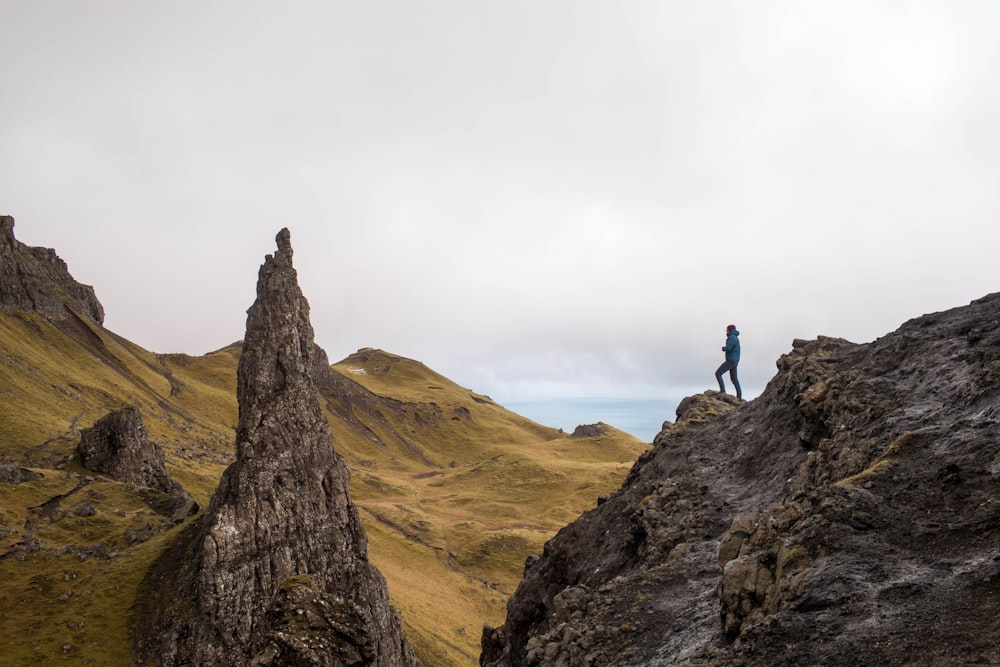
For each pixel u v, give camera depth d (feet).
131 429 389.19
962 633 40.22
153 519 306.76
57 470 358.23
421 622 330.95
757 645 45.85
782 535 56.44
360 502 586.45
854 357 93.15
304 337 284.82
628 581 72.38
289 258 294.66
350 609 69.67
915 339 83.76
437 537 510.99
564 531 106.83
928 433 60.80
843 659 41.93
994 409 59.82
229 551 233.55
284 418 264.31
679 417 131.54
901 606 44.24
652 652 57.93
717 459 98.78
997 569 43.75
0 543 267.18
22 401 472.44
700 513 82.33
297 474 257.55
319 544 249.14
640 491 101.81
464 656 305.73
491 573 459.32
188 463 514.27
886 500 54.54
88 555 268.00
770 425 95.76
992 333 74.08
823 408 82.79
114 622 228.84
